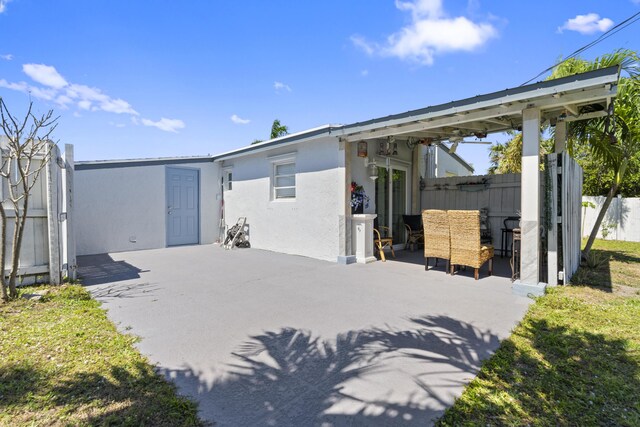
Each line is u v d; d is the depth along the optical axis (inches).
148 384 89.5
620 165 254.1
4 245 154.8
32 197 184.7
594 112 198.8
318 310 152.2
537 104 171.5
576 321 134.9
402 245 351.6
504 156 637.9
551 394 85.3
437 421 75.3
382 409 80.0
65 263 200.1
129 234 347.9
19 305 150.5
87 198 323.9
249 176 374.0
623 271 236.7
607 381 91.2
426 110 200.7
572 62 261.3
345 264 264.4
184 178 392.2
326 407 80.9
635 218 443.2
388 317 142.8
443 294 178.2
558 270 192.7
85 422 73.5
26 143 157.9
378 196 315.9
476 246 210.4
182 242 389.4
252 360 104.2
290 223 321.1
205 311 150.3
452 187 361.7
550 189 186.5
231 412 78.8
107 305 158.2
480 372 96.1
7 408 78.1
